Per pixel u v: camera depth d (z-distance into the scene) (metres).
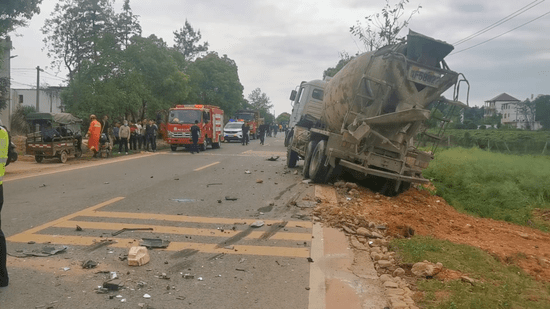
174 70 33.88
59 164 17.75
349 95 10.99
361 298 4.54
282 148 31.58
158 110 32.69
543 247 7.34
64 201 9.31
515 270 5.69
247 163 19.00
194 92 49.56
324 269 5.39
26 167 16.30
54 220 7.53
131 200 9.51
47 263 5.31
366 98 10.52
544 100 73.12
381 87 10.32
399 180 10.83
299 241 6.53
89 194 10.24
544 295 4.69
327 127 13.24
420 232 7.34
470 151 23.41
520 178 13.77
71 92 26.02
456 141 34.03
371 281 5.05
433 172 14.55
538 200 12.12
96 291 4.49
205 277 5.02
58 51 32.66
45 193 10.35
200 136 26.09
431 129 10.65
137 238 6.51
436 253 5.98
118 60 26.41
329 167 11.95
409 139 10.74
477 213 11.11
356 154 10.88
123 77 26.75
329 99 12.52
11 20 20.25
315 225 7.51
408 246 6.20
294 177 14.04
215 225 7.41
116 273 5.03
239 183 12.45
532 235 8.54
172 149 26.97
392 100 10.33
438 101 10.26
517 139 31.73
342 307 4.31
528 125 73.31
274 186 11.88
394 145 10.72
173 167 16.73
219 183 12.39
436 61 10.12
